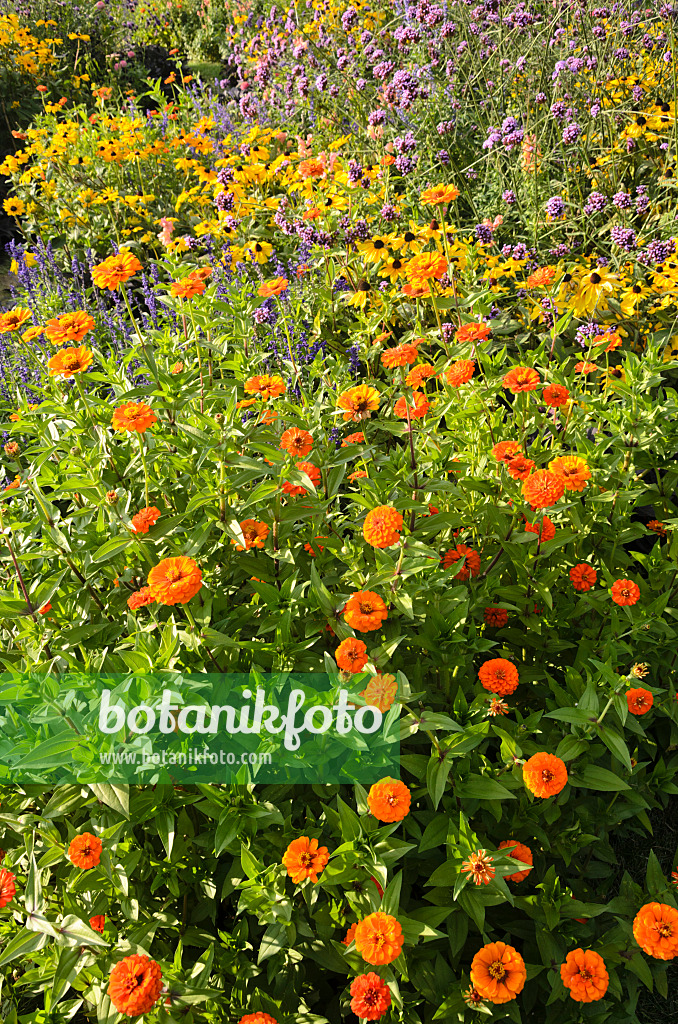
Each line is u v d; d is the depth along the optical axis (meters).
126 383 2.41
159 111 7.57
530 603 2.42
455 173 4.73
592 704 2.02
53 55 8.57
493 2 4.71
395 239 3.82
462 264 3.80
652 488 2.74
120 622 2.21
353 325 3.77
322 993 2.00
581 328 3.12
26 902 1.76
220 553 2.27
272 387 2.43
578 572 2.45
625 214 4.27
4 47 8.32
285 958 1.89
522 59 4.75
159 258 5.42
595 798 2.32
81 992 1.93
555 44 5.46
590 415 2.89
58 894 1.94
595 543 2.75
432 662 2.24
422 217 4.37
